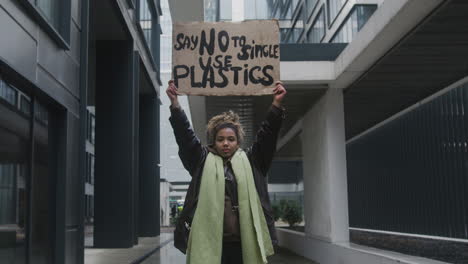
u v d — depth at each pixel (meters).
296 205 23.00
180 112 2.97
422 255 11.00
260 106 14.29
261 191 2.84
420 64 10.34
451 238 16.17
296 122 16.33
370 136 22.84
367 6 18.84
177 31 3.31
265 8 17.45
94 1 14.78
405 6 7.33
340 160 11.84
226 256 2.78
